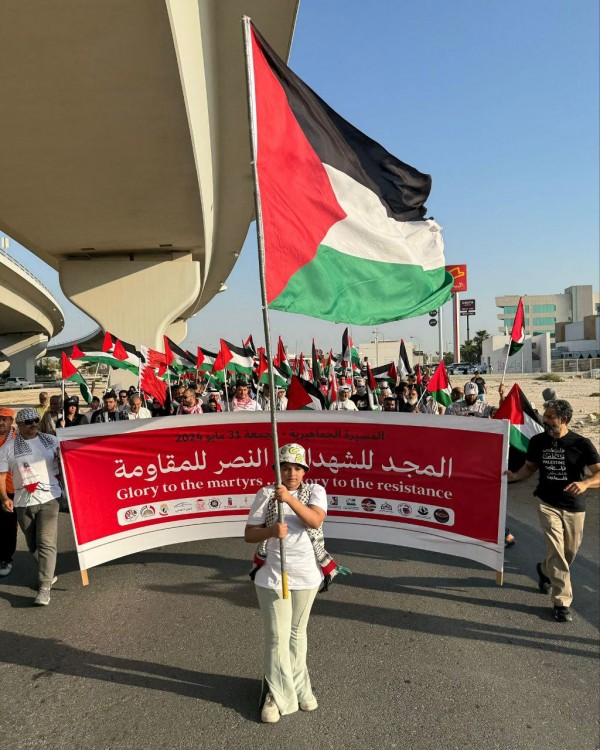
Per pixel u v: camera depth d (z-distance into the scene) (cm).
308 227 444
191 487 638
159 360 1515
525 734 353
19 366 8225
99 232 2481
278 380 1403
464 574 620
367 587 582
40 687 405
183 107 1334
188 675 418
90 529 596
